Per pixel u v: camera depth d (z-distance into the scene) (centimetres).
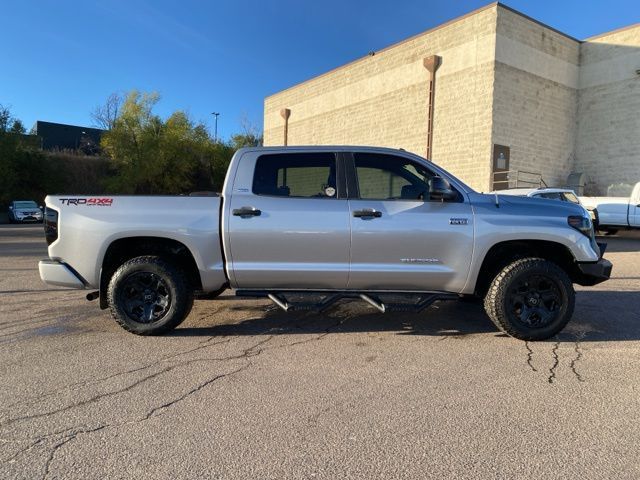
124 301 514
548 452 292
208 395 372
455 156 2417
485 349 485
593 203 1753
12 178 3916
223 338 521
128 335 529
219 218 506
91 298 540
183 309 516
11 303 686
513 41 2294
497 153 2270
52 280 511
